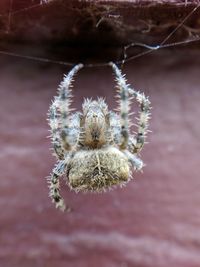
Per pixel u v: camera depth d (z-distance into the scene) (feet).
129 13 0.26
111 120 0.26
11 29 0.28
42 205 0.41
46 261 0.41
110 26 0.28
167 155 0.40
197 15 0.27
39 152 0.41
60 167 0.27
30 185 0.41
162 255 0.40
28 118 0.40
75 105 0.37
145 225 0.41
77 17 0.27
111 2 0.26
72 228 0.41
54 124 0.26
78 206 0.41
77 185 0.26
